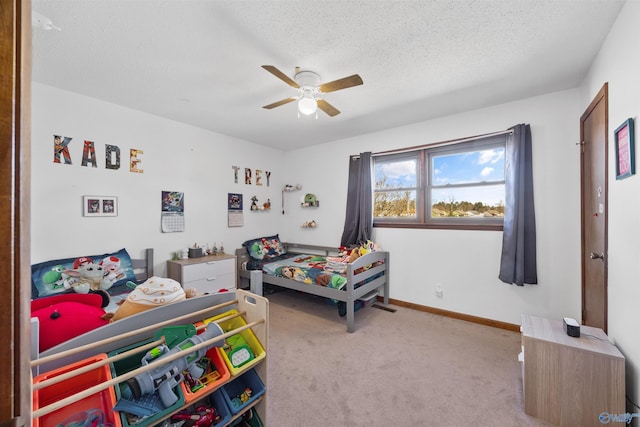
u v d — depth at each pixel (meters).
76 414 0.97
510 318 2.70
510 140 2.62
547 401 1.54
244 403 1.31
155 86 2.35
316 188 4.28
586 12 1.47
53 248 2.36
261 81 2.26
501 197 2.78
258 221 4.26
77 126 2.49
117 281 2.54
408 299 3.34
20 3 0.48
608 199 1.70
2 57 0.46
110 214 2.71
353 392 1.79
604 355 1.41
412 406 1.66
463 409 1.64
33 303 1.57
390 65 1.99
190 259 3.19
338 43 1.74
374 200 3.69
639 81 1.30
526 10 1.45
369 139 3.68
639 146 1.31
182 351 1.05
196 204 3.44
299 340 2.51
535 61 1.95
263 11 1.46
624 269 1.47
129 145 2.84
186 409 1.26
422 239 3.23
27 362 0.49
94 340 1.08
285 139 4.01
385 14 1.48
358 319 3.00
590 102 2.05
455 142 2.96
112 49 1.81
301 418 1.56
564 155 2.43
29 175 0.49
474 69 2.06
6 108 0.45
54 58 1.91
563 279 2.44
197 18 1.51
